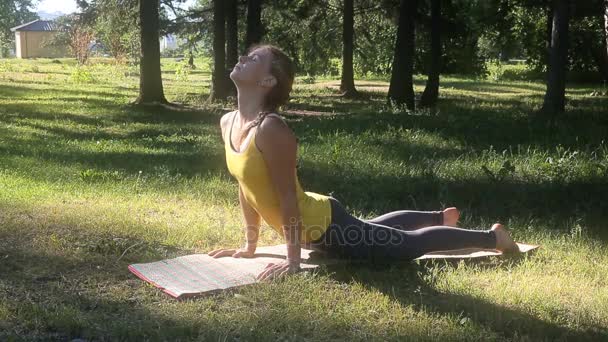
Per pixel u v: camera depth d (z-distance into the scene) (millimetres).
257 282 4152
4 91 24781
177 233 5371
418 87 34125
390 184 7668
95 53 62469
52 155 9992
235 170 4297
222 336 3416
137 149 10953
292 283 4121
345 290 4137
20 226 5375
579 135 12000
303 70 35344
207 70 51062
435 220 4922
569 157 8875
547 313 3855
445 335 3496
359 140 11266
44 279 4242
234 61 23000
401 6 21484
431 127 13328
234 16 23000
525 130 12750
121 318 3658
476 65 44875
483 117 15867
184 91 28281
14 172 8289
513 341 3502
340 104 23703
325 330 3543
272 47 4250
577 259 5016
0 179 7785
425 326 3609
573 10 24859
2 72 38906
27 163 9102
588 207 6633
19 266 4434
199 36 28578
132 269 4395
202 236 5332
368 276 4375
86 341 3412
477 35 37125
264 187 4230
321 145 10938
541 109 18188
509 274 4543
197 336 3480
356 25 32531
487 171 7883
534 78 42781
